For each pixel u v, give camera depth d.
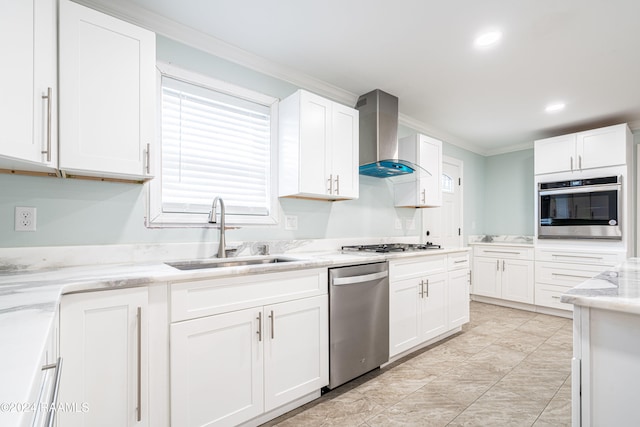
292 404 1.80
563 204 3.70
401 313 2.44
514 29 1.98
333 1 1.75
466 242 4.59
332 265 1.97
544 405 1.85
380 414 1.75
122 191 1.80
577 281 3.56
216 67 2.18
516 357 2.54
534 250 3.90
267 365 1.65
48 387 0.70
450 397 1.93
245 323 1.57
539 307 3.91
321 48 2.22
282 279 1.72
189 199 2.09
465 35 2.06
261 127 2.43
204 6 1.79
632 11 1.80
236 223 2.24
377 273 2.21
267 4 1.77
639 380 0.89
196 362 1.41
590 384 0.97
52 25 1.30
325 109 2.40
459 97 3.03
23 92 1.17
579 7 1.77
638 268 1.49
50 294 0.99
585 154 3.55
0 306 0.86
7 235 1.49
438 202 3.46
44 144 1.26
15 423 0.34
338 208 2.90
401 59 2.36
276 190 2.44
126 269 1.51
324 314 1.92
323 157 2.38
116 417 1.21
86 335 1.16
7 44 1.11
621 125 3.32
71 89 1.38
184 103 2.07
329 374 1.94
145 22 1.87
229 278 1.52
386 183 3.40
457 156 4.46
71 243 1.64
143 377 1.27
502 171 4.85
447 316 2.90
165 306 1.35
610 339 0.94
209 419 1.44
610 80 2.66
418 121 3.69
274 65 2.42
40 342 0.61
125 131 1.53
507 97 3.03
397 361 2.46
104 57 1.47
